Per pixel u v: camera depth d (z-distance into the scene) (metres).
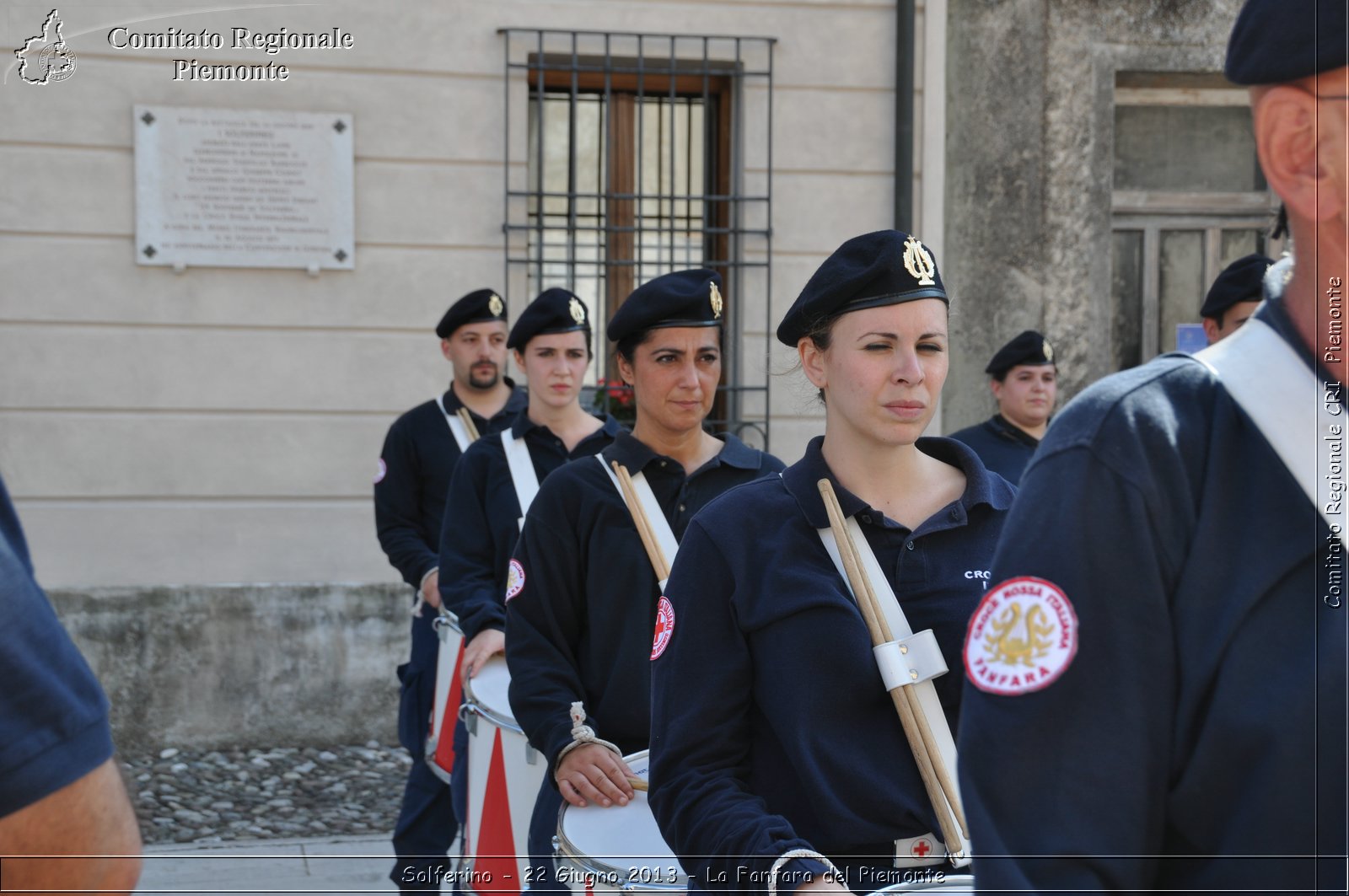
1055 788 1.21
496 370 5.25
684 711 1.96
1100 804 1.20
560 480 3.09
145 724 6.37
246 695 6.47
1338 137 1.19
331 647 6.53
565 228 6.78
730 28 6.71
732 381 6.80
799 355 2.07
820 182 6.79
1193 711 1.20
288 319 6.50
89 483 6.38
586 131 6.80
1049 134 6.86
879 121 6.81
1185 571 1.21
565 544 3.03
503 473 4.00
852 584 1.92
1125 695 1.21
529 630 3.01
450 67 6.55
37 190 6.30
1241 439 1.23
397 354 6.57
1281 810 1.15
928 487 2.02
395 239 6.55
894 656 1.87
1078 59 6.85
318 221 6.48
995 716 1.26
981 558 1.96
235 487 6.48
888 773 1.86
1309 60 1.18
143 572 6.41
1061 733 1.22
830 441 2.04
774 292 6.77
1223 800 1.19
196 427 6.45
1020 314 6.87
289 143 6.45
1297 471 1.20
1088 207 6.89
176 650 6.41
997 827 1.24
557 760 2.75
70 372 6.35
